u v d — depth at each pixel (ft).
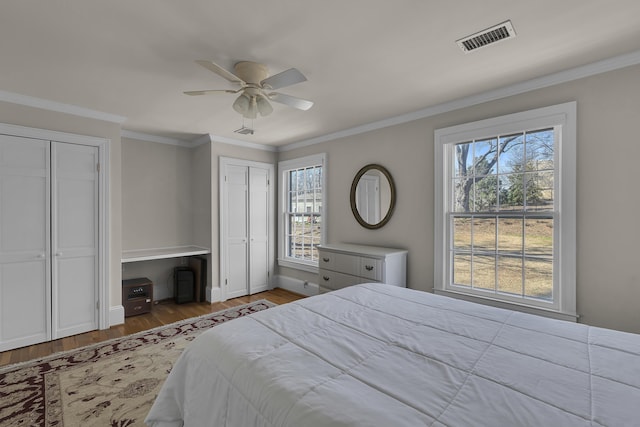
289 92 8.83
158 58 6.79
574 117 7.44
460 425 2.70
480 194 9.31
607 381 3.38
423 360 3.90
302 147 14.93
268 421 3.18
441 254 9.96
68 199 9.85
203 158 14.38
